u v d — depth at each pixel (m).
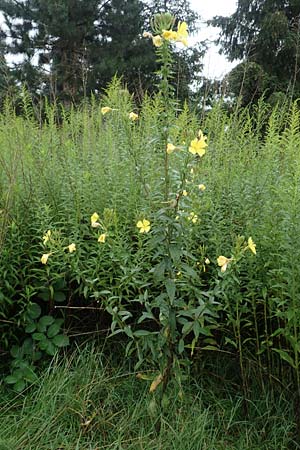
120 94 3.04
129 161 2.85
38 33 13.87
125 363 2.77
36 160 3.14
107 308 2.24
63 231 2.84
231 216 2.63
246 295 2.39
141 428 2.34
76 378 2.58
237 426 2.45
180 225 2.02
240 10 11.25
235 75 4.89
